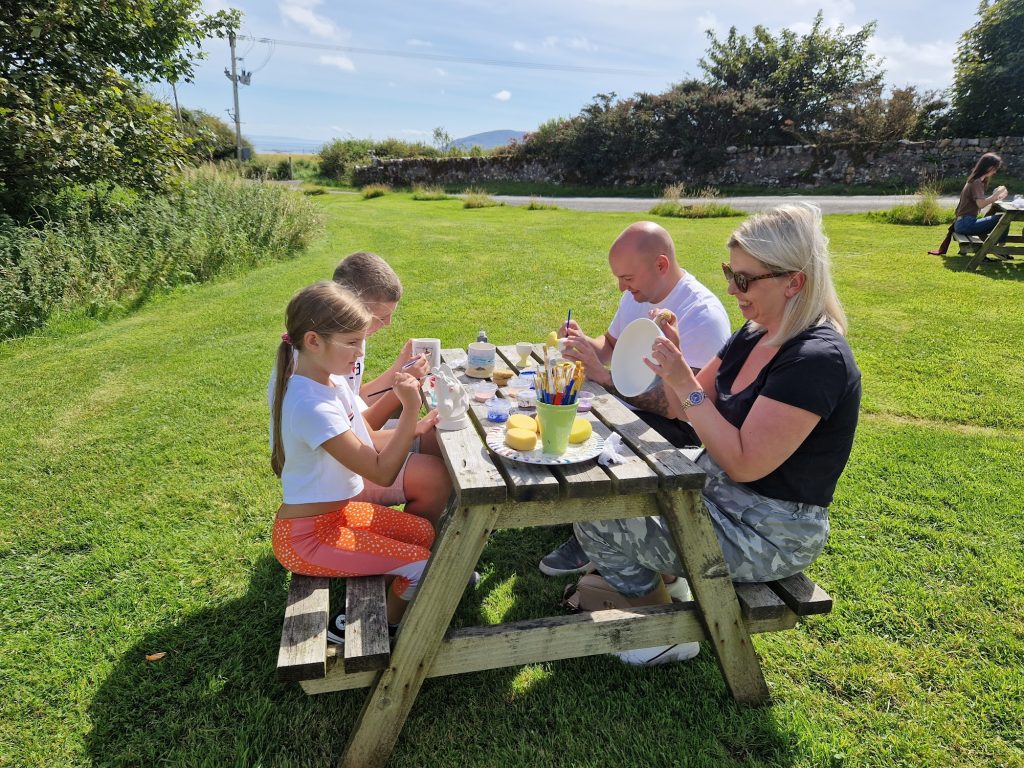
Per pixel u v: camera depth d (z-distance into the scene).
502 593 2.41
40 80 8.35
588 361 2.56
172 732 1.81
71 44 8.99
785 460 1.66
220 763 1.72
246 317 6.49
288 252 9.95
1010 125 21.41
